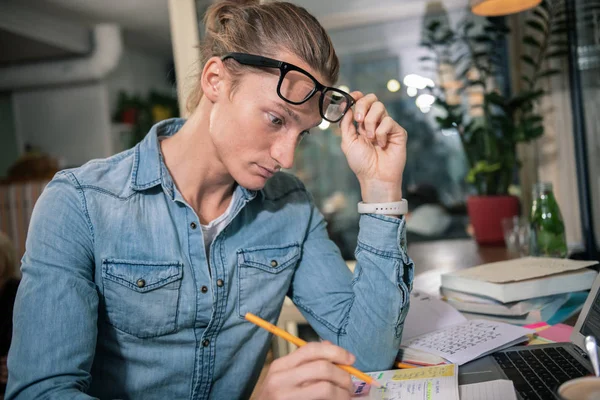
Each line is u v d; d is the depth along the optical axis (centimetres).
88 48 628
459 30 273
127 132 687
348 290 107
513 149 220
